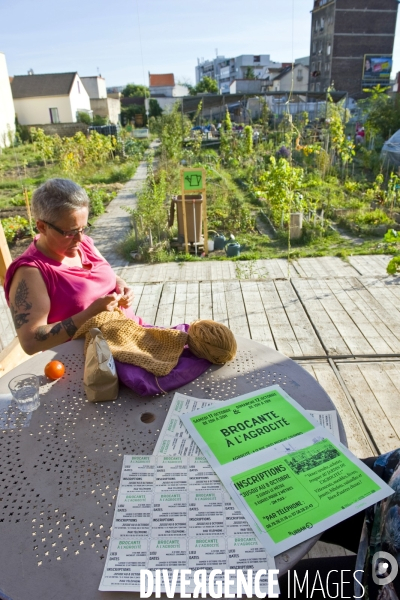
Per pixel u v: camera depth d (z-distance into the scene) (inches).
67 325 69.4
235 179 584.7
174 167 620.7
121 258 280.8
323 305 162.9
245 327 147.5
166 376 60.9
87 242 83.6
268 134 904.3
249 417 54.3
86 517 41.6
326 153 556.4
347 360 125.0
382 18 1861.5
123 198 510.6
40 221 68.2
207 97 1120.2
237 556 37.2
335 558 52.1
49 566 37.1
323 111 882.1
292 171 337.4
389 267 179.9
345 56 1907.0
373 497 42.5
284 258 270.1
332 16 1861.5
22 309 69.5
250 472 45.6
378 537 41.3
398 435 94.6
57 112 1434.5
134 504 42.4
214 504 42.1
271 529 39.4
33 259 71.2
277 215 349.1
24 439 52.0
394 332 140.9
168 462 47.4
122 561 37.1
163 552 37.8
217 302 168.7
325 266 251.3
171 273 244.7
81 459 48.7
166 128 739.4
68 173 645.3
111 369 57.9
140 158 888.9
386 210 383.9
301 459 47.3
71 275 74.4
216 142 1052.5
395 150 566.3
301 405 57.1
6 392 61.2
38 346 68.4
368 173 604.1
